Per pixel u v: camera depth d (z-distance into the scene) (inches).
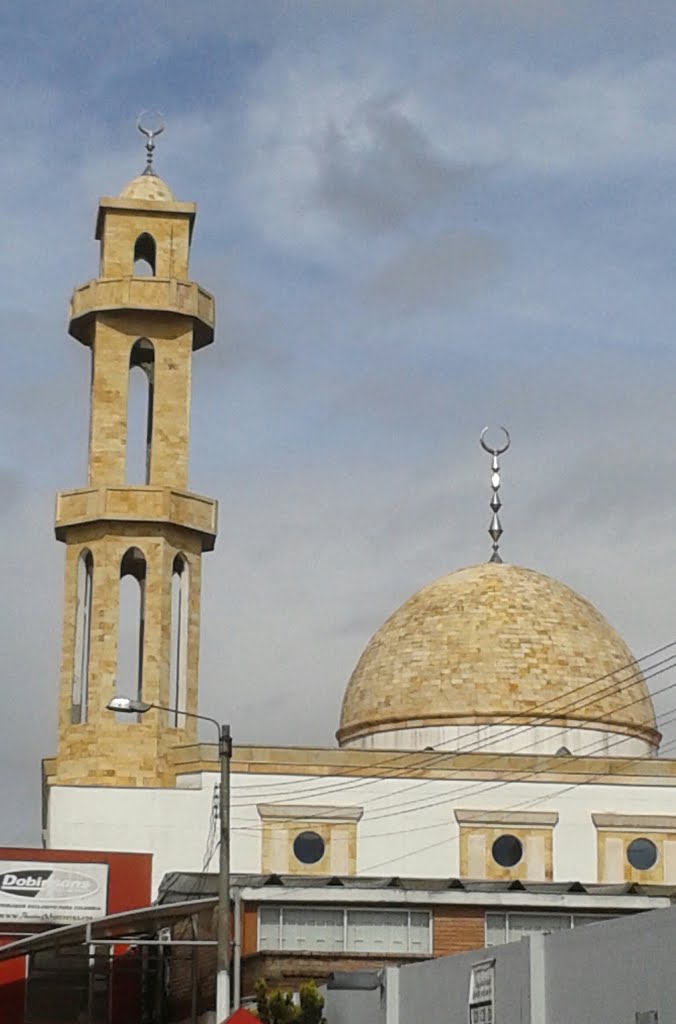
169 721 2851.9
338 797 2778.1
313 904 2250.2
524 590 3174.2
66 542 2972.4
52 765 2888.8
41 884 2719.0
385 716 3073.3
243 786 2773.1
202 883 2381.9
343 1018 1967.3
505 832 2775.6
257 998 2023.9
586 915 2261.3
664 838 2780.5
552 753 2987.2
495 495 3449.8
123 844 2758.4
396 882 2351.1
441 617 3132.4
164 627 2881.4
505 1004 1567.4
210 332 3097.9
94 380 3021.7
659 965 1342.3
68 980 2716.5
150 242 3159.5
